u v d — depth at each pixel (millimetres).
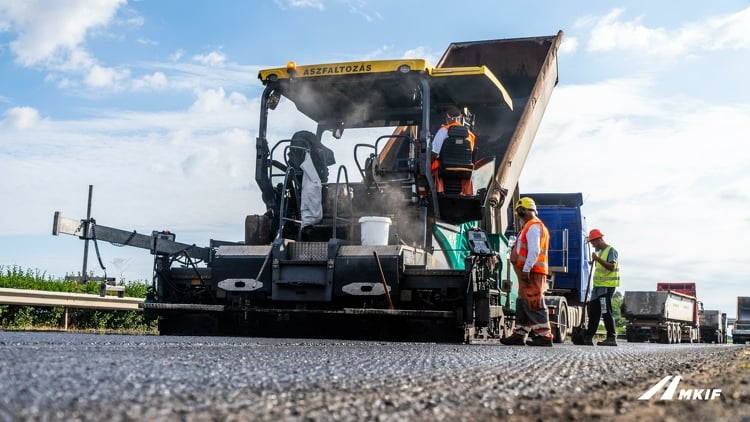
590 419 2123
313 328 8617
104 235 8320
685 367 4457
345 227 8906
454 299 8203
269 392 2453
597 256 12086
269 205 9195
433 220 8789
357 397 2436
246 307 8578
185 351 4332
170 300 9078
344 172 8703
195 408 2018
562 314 13031
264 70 9172
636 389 3066
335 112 10141
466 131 8688
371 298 8305
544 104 12227
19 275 11367
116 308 11000
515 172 10945
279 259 8430
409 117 9961
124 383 2488
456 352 5496
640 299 26391
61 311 10703
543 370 3883
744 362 5109
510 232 11453
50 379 2510
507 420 2082
